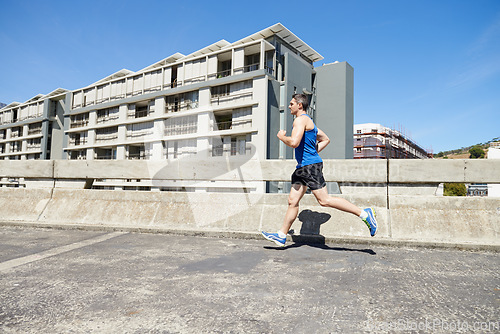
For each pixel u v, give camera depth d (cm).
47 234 446
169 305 188
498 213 366
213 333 152
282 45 3203
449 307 183
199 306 187
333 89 3478
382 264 281
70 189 560
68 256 315
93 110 4062
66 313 177
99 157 4025
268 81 2839
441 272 255
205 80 3134
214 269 266
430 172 396
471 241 351
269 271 260
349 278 240
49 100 4744
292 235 393
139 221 486
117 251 337
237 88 2927
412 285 223
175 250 342
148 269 267
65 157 4328
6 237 421
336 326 159
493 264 281
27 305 189
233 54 2981
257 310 180
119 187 3188
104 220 501
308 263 285
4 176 614
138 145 3625
